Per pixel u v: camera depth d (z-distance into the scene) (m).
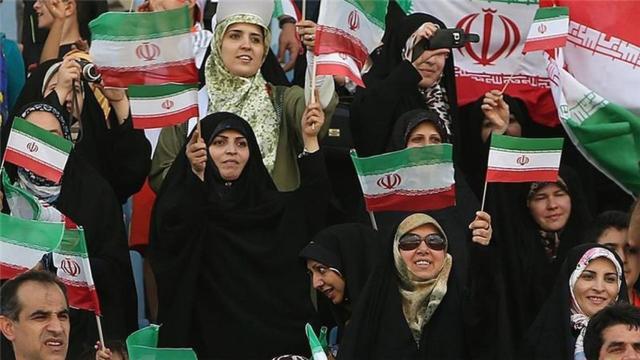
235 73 32.28
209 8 36.38
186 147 30.75
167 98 30.20
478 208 31.86
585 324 28.66
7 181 29.97
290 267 30.64
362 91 33.31
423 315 29.08
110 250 30.92
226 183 30.64
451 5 34.84
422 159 29.70
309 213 30.91
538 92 34.78
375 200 29.98
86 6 35.66
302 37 31.86
